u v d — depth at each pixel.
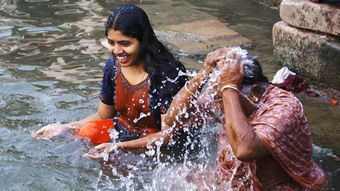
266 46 7.74
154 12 9.38
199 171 4.48
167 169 4.59
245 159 3.56
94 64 7.03
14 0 10.13
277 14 9.22
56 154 4.84
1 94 6.07
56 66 6.95
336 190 4.30
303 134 3.71
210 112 4.38
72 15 9.16
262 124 3.60
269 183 3.80
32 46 7.69
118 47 4.66
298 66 6.88
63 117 5.55
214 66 4.25
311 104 6.02
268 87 3.83
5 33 8.25
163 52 4.88
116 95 4.97
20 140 5.09
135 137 4.98
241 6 9.71
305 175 3.77
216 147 4.79
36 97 6.02
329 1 6.40
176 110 4.60
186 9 9.55
